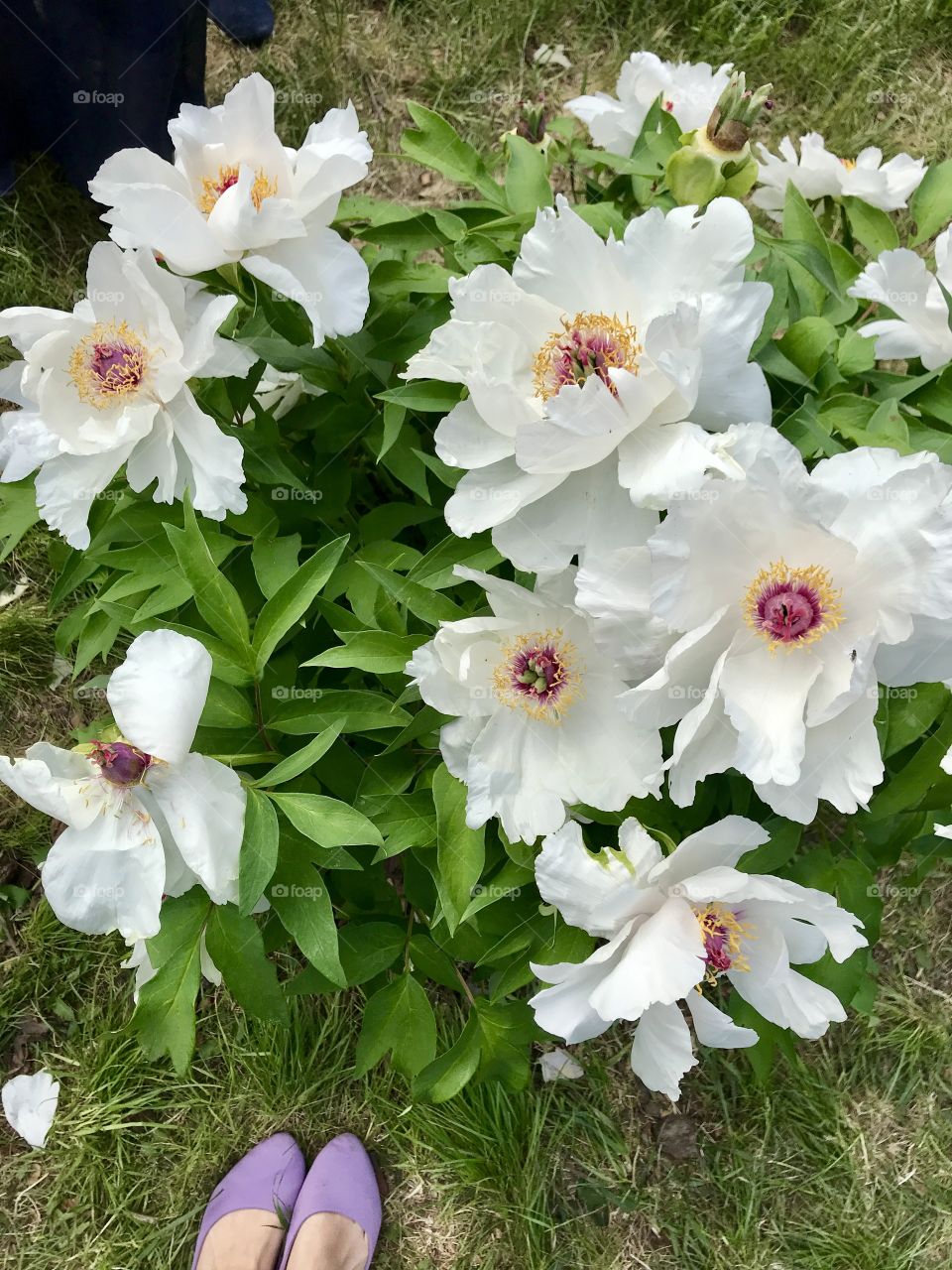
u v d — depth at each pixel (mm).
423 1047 693
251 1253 892
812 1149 950
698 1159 947
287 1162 936
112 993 979
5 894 995
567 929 635
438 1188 934
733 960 577
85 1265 933
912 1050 969
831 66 1292
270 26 1242
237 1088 950
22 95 1059
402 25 1280
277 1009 592
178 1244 937
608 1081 953
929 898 999
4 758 524
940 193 773
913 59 1312
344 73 1255
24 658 1046
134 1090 955
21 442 603
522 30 1282
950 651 502
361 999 947
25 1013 972
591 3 1294
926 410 687
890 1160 953
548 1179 936
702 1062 962
